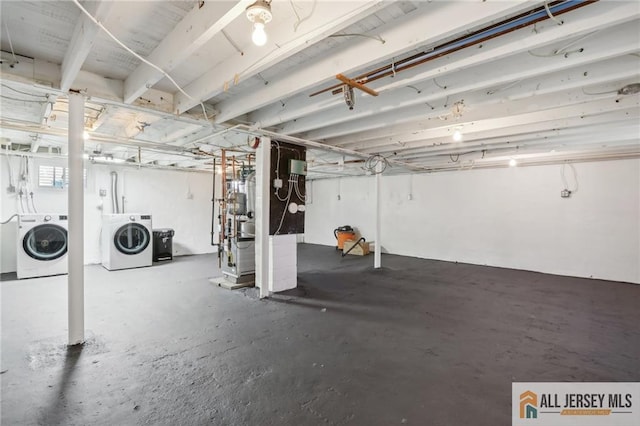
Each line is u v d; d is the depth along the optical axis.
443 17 1.78
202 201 8.11
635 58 2.22
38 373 2.22
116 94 2.83
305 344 2.75
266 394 2.01
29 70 2.43
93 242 6.40
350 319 3.38
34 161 5.69
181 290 4.44
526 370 2.34
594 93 2.78
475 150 5.41
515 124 3.54
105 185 6.55
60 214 5.35
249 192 4.85
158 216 7.32
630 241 5.24
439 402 1.95
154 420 1.75
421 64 2.36
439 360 2.48
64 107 3.47
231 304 3.84
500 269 6.30
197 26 1.81
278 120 3.55
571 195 5.78
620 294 4.48
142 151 5.53
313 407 1.89
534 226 6.16
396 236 8.25
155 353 2.54
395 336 2.94
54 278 5.04
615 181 5.37
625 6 1.59
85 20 1.82
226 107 3.36
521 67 2.31
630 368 2.38
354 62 2.21
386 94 3.09
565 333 3.04
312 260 7.16
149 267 6.07
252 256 4.76
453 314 3.56
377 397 1.99
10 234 5.45
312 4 1.81
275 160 4.44
